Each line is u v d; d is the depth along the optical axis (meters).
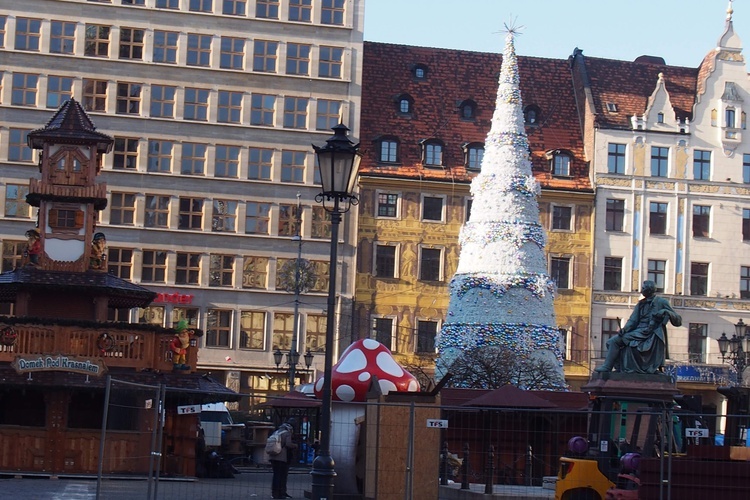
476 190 62.97
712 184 76.94
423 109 77.12
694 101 78.00
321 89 73.00
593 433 30.50
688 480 23.27
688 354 75.81
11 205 69.88
